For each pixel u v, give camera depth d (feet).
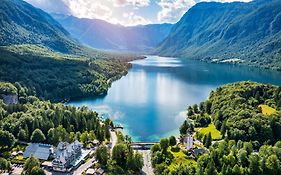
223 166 621.31
